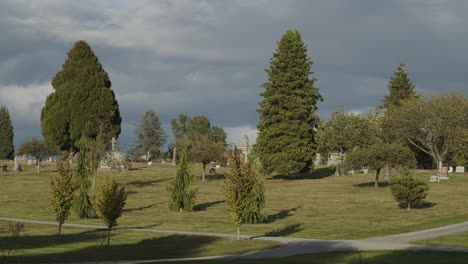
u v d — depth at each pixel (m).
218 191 66.75
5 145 127.75
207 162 80.56
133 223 41.34
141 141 138.50
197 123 165.75
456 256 25.08
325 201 55.97
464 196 58.09
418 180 49.47
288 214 46.84
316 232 36.25
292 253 26.97
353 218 43.78
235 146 35.00
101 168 82.75
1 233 34.56
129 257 27.17
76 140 95.56
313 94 87.12
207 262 23.55
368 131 89.19
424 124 89.50
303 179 83.38
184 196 49.44
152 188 69.25
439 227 37.19
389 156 66.75
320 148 88.31
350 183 75.06
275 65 87.25
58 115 95.38
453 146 89.38
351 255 25.58
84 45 101.00
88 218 44.81
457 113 88.31
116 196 30.62
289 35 86.56
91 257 26.73
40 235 34.25
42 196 59.69
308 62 87.00
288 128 84.38
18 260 24.86
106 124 91.44
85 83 96.38
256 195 41.44
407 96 114.12
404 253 25.98
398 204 52.50
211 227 39.16
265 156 84.44
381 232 35.28
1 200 55.84
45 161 116.88
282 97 85.06
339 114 88.75
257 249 29.17
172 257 27.41
